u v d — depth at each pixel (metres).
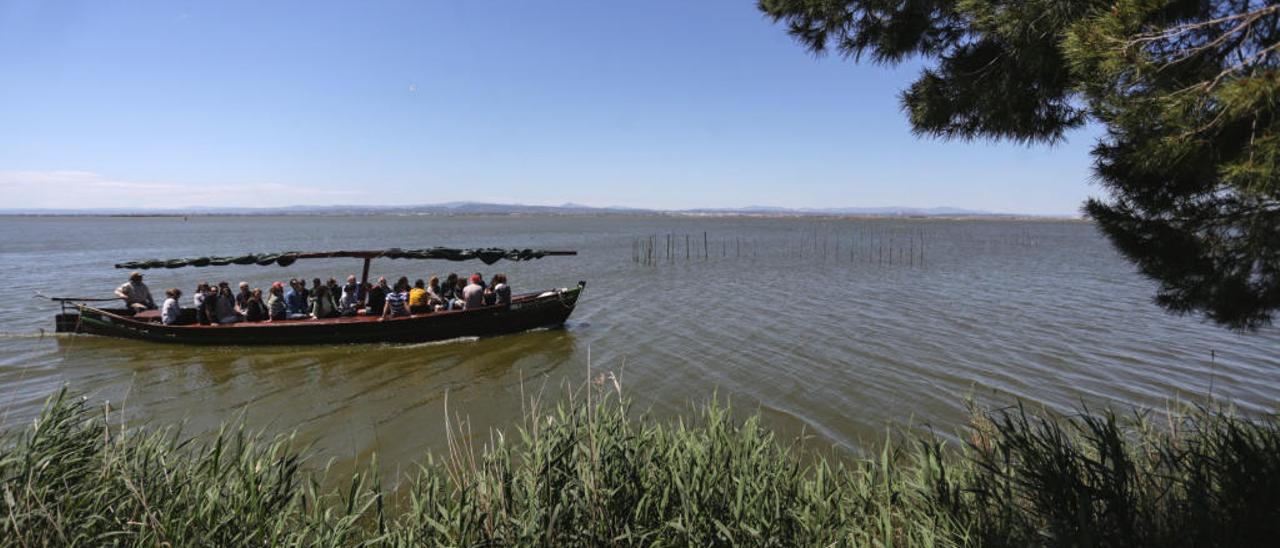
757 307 19.91
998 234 88.44
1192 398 10.11
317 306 15.09
